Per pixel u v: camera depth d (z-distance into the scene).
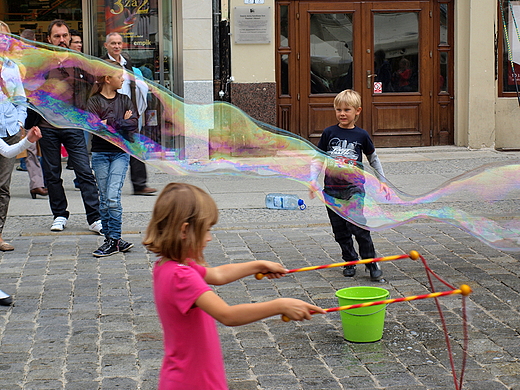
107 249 5.34
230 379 3.22
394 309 4.15
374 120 10.36
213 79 9.61
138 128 4.96
